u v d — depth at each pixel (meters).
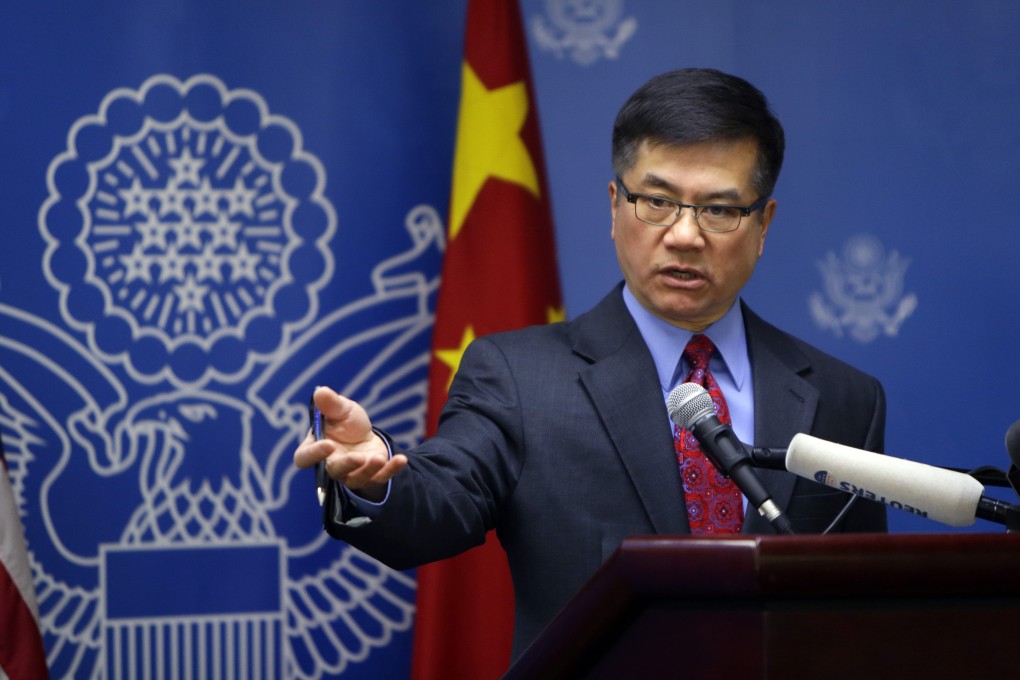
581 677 3.65
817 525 6.34
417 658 10.06
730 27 11.52
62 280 10.48
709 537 3.23
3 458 9.62
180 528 10.57
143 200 10.62
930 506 4.49
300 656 10.71
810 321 11.44
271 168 10.82
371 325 10.92
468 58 10.59
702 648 3.31
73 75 10.53
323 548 10.77
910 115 11.55
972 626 3.31
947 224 11.55
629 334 6.58
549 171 11.30
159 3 10.68
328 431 4.64
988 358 11.50
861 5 11.56
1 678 9.10
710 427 4.93
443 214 11.05
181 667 10.52
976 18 11.61
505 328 10.26
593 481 6.16
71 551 10.40
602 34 11.43
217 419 10.67
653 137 6.22
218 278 10.71
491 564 10.10
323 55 10.92
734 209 6.25
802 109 11.51
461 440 6.09
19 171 10.42
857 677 3.23
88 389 10.49
